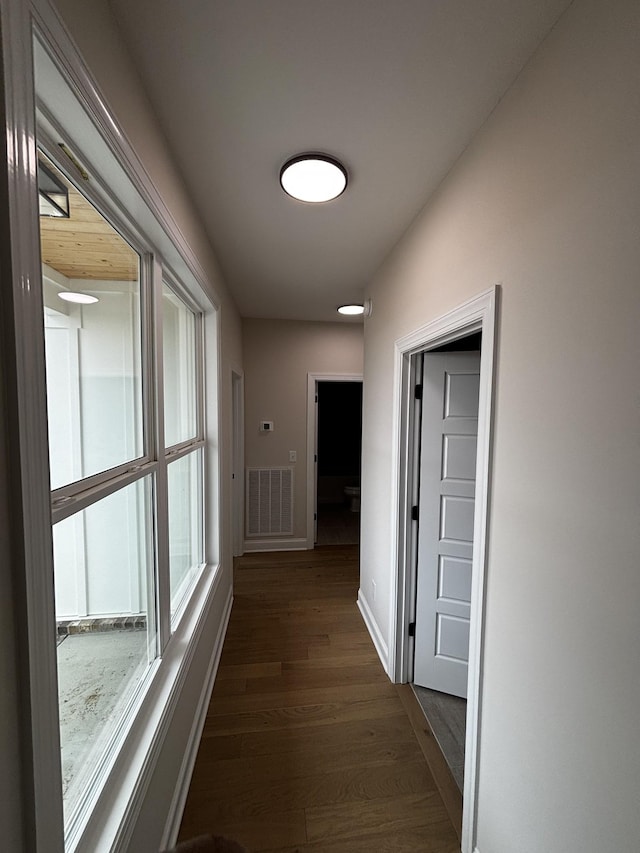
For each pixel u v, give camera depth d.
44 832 0.55
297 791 1.45
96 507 1.01
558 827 0.85
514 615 1.01
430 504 2.00
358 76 0.99
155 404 1.32
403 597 2.06
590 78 0.74
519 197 0.98
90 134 0.74
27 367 0.52
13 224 0.49
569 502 0.82
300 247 2.10
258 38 0.89
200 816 1.35
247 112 1.11
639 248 0.65
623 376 0.68
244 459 3.96
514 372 1.01
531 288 0.94
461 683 1.97
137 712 1.12
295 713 1.84
